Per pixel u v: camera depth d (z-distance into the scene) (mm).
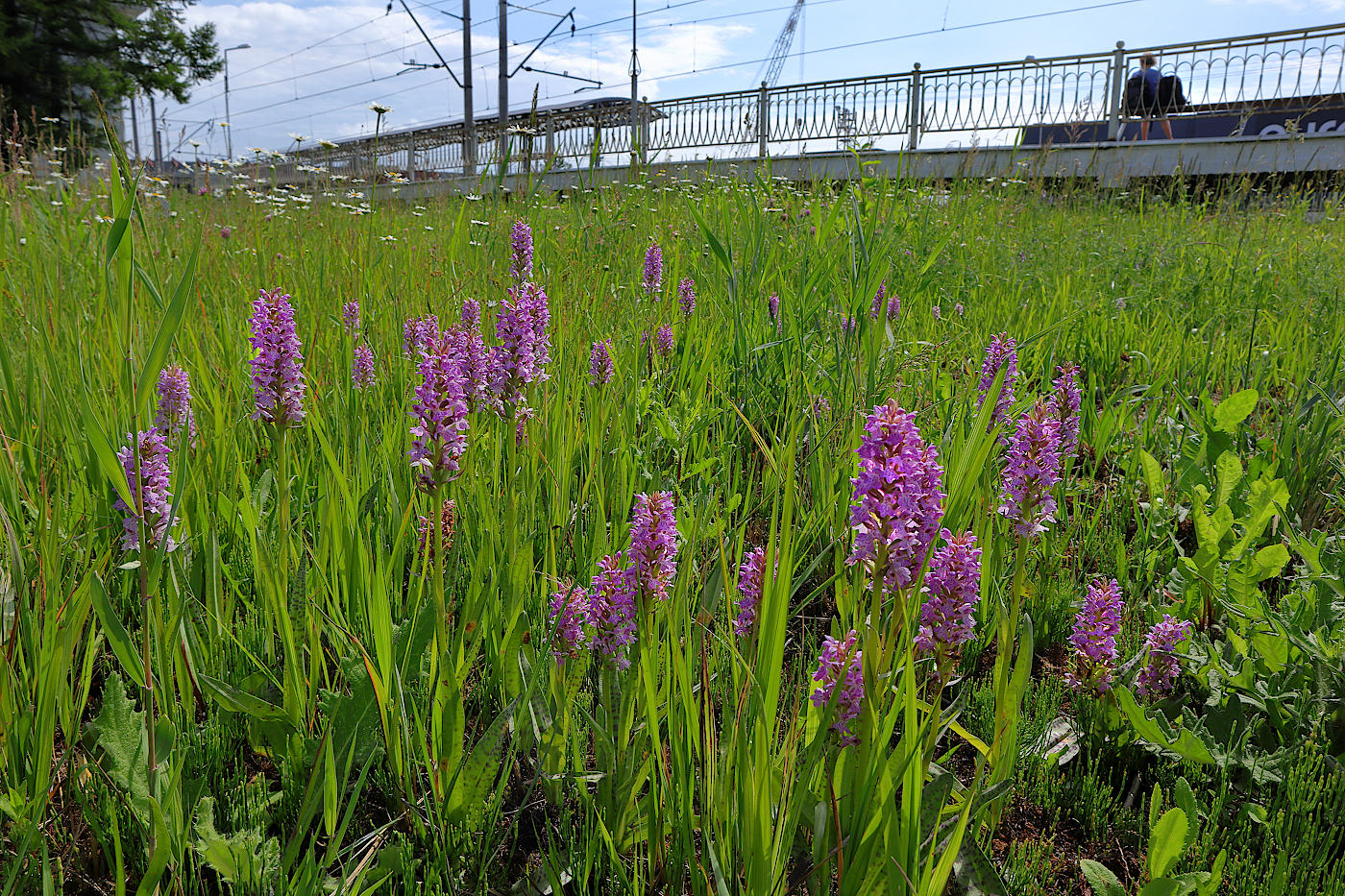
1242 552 2561
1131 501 3455
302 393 2166
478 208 7301
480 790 1809
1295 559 3055
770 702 1558
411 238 6707
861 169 5824
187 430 2271
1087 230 8703
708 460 3072
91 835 1810
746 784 1501
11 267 4801
